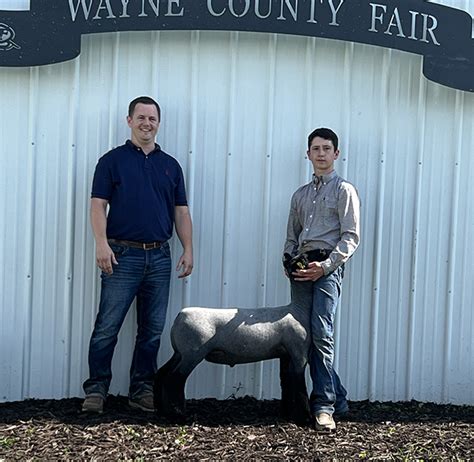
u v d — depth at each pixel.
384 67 5.39
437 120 5.47
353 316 5.46
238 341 4.77
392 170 5.44
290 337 4.82
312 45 5.32
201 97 5.30
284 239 5.38
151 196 4.96
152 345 5.10
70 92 5.22
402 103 5.43
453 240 5.50
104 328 5.00
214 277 5.38
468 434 4.86
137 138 4.98
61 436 4.59
